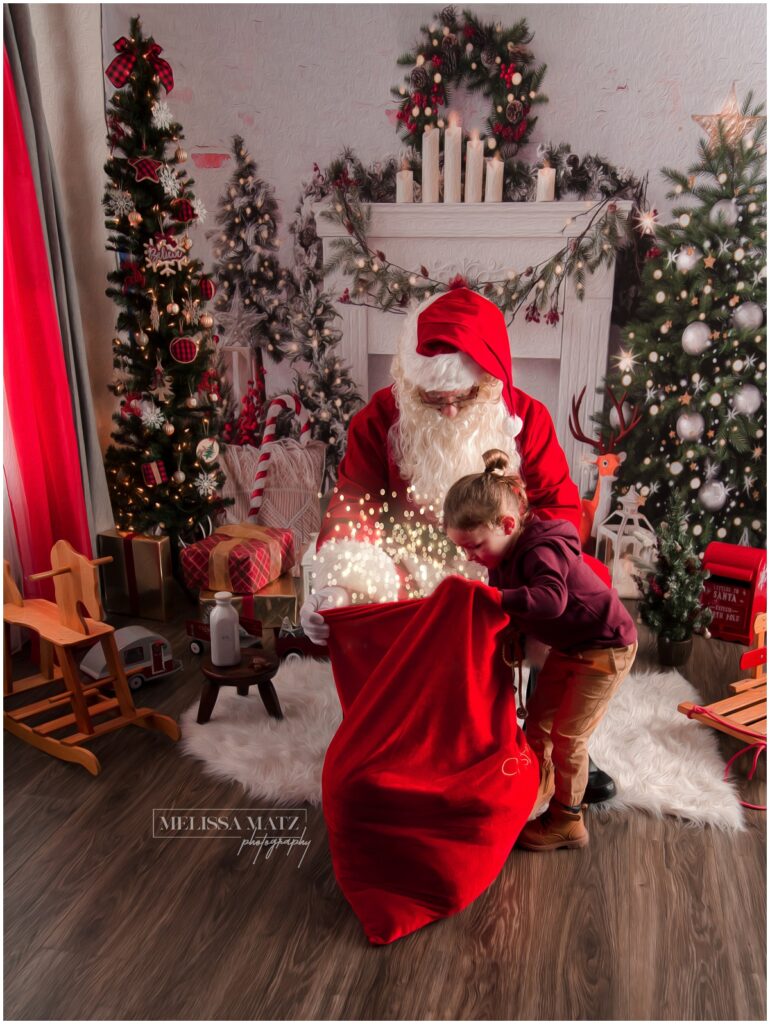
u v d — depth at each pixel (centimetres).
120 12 353
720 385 349
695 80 328
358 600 209
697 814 220
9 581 274
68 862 204
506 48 332
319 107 354
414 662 184
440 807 182
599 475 362
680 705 263
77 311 340
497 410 217
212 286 347
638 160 340
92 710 257
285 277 374
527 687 224
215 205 373
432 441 218
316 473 378
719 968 172
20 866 203
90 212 372
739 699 268
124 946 177
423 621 184
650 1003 163
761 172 330
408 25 338
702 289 341
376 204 354
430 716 186
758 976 170
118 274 347
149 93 327
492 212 346
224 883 197
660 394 361
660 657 312
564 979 168
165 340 348
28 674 306
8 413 304
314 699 278
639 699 278
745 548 335
